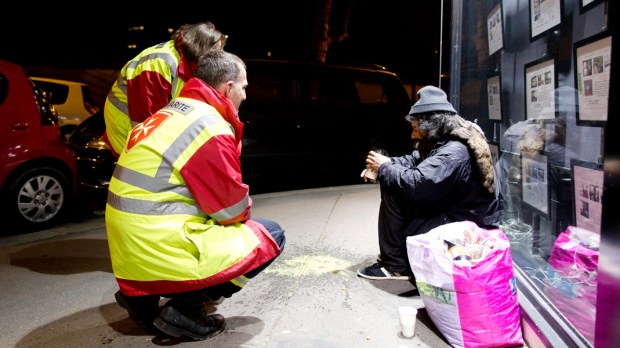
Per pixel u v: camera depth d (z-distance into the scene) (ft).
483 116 13.14
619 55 4.91
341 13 47.67
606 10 7.42
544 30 9.50
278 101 22.29
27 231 16.75
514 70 11.05
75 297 10.58
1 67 16.08
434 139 9.74
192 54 9.80
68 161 17.60
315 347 8.14
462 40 13.39
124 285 7.64
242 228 7.84
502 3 11.28
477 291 7.71
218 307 9.64
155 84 10.14
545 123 9.73
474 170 9.37
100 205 20.94
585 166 8.31
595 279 8.05
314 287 10.47
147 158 7.33
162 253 7.29
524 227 11.05
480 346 7.86
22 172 16.46
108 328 9.11
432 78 62.03
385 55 64.54
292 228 14.98
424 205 9.73
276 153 22.17
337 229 14.71
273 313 9.35
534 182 10.35
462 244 8.52
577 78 8.30
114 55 53.36
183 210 7.46
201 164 7.26
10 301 10.42
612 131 5.01
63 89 31.32
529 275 9.48
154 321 7.97
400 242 10.45
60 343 8.61
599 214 7.98
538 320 7.70
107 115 11.28
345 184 24.97
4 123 15.93
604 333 5.25
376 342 8.29
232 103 8.11
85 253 13.62
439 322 8.27
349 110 24.09
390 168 9.67
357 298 9.93
